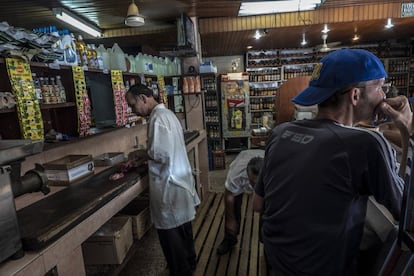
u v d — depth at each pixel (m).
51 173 1.91
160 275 2.29
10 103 1.55
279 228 0.89
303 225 0.81
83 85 2.18
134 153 2.73
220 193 3.91
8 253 1.06
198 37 4.29
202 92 3.97
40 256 1.15
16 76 1.59
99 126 2.69
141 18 2.88
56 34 1.94
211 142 6.43
